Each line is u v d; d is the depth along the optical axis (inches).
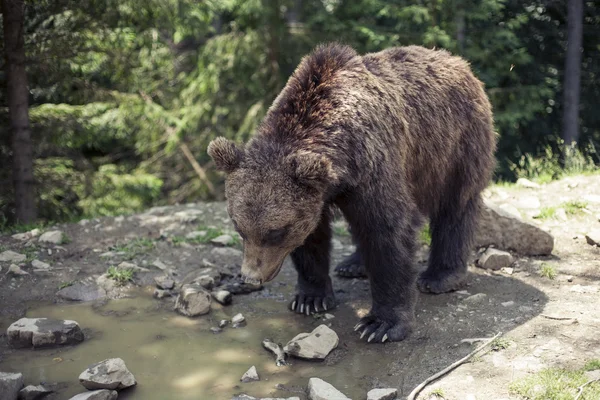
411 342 158.7
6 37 306.8
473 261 209.2
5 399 133.4
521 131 550.6
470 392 129.0
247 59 506.6
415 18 446.0
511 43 478.9
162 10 340.2
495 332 156.0
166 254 227.3
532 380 129.2
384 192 152.8
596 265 199.0
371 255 158.7
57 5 307.3
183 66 591.8
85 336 169.0
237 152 146.6
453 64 186.4
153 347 162.7
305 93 155.5
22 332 161.3
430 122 172.1
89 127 368.2
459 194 186.4
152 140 516.7
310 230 147.2
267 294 198.5
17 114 317.1
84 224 261.1
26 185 324.8
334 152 147.2
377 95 157.5
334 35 502.9
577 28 472.7
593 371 131.0
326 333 158.1
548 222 234.4
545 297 175.9
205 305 183.5
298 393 138.0
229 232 249.3
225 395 138.3
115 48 349.1
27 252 223.3
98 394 132.3
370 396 130.3
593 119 556.1
